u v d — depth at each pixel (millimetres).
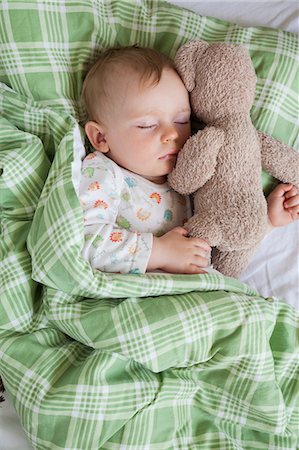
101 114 1180
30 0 1204
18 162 1104
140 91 1131
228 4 1395
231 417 1061
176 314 1015
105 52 1230
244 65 1133
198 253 1104
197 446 1052
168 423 1021
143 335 994
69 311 1036
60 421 976
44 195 1089
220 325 1032
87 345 1059
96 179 1137
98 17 1258
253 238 1121
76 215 1029
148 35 1312
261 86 1284
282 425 1044
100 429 971
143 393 1002
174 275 1060
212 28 1337
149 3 1336
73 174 1088
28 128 1193
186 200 1243
